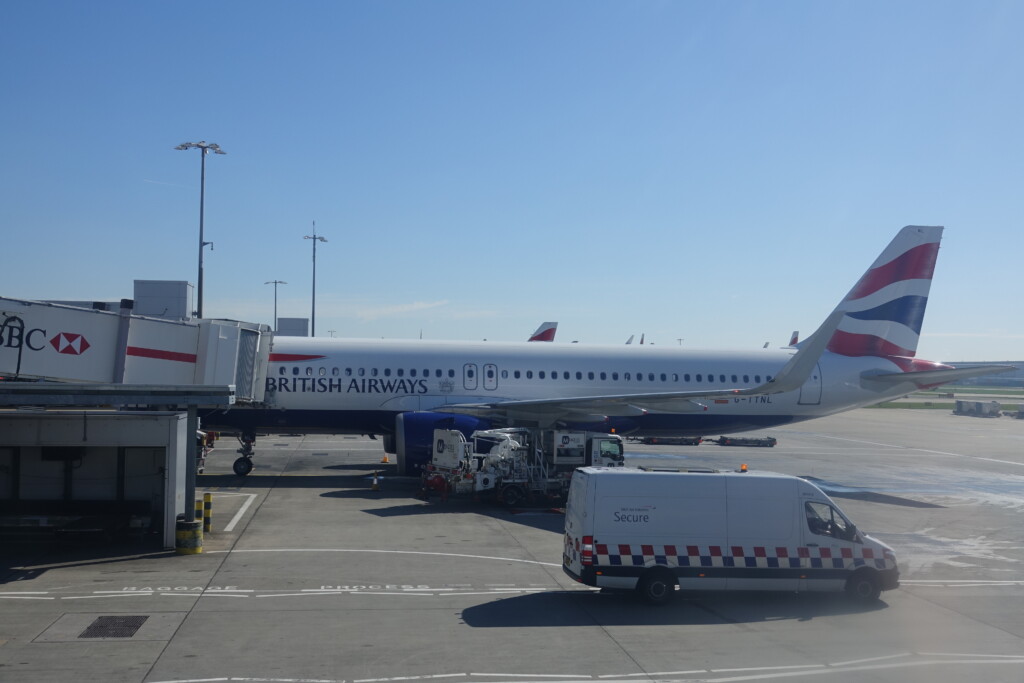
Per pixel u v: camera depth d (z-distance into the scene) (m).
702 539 18.33
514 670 13.82
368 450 51.34
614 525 18.27
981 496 36.84
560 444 32.03
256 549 23.25
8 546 23.41
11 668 13.45
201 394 23.27
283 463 44.00
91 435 23.00
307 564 21.56
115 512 26.11
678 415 40.56
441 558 22.59
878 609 18.38
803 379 30.98
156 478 26.22
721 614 17.70
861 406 42.09
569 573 19.19
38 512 26.02
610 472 18.73
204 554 22.55
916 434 75.25
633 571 18.12
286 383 37.12
